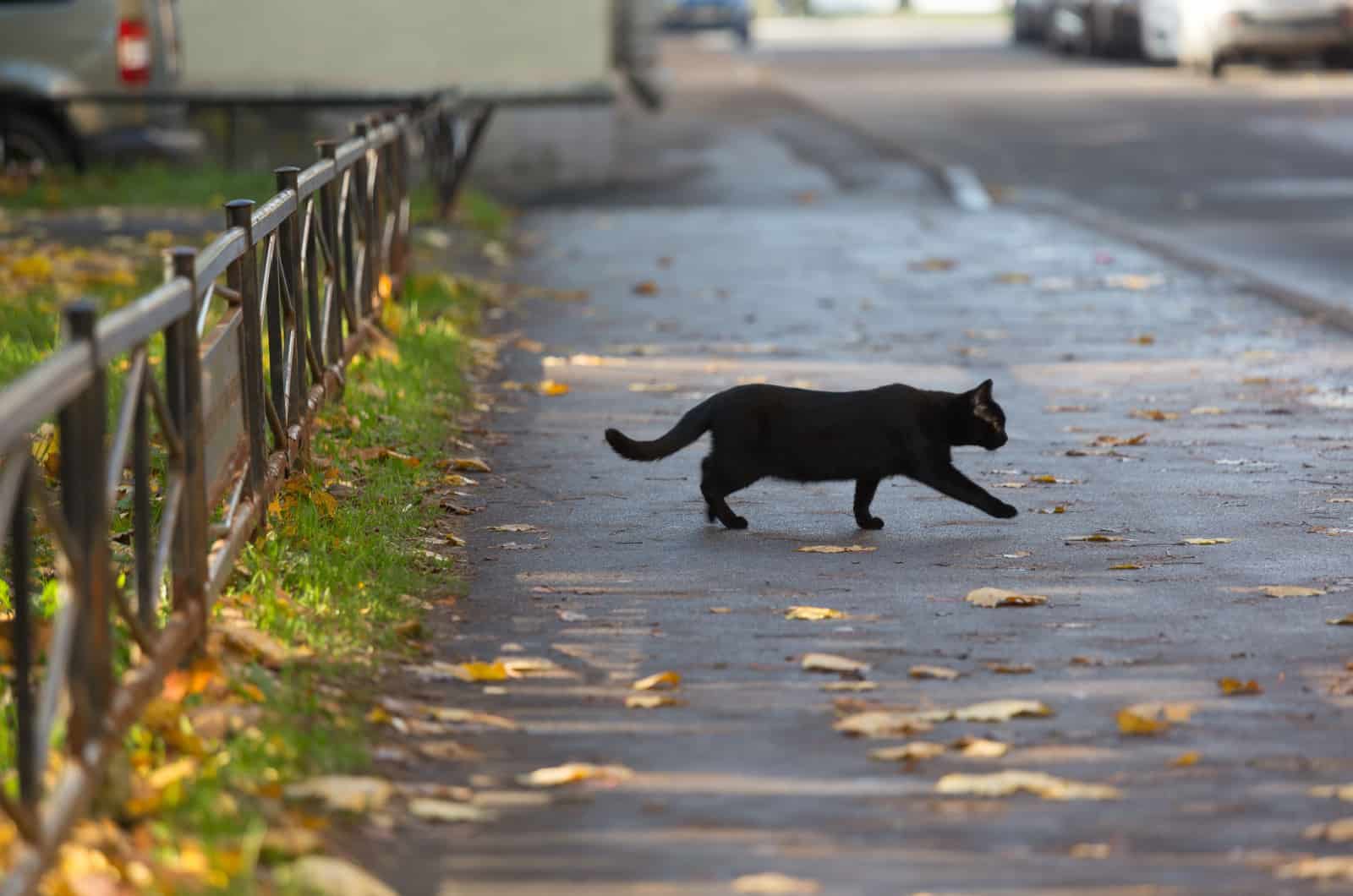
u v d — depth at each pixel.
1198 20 52.94
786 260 23.41
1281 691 8.05
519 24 29.67
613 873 6.08
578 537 10.88
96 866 5.67
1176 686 8.13
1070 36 67.12
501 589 9.73
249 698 7.40
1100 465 12.83
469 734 7.51
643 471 12.62
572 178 31.38
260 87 29.80
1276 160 34.28
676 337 18.02
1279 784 6.95
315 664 8.05
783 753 7.29
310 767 6.81
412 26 29.59
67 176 27.38
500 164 32.31
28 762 5.82
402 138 19.73
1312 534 10.89
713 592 9.70
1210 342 17.78
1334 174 32.19
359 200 16.08
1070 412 14.65
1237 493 11.96
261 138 29.97
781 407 10.92
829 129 38.44
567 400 14.98
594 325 18.67
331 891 5.70
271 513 10.12
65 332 5.96
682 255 23.70
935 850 6.29
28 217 24.58
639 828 6.48
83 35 26.92
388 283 17.62
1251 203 28.88
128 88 27.09
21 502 5.59
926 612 9.33
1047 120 41.81
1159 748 7.33
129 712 6.57
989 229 26.28
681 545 10.70
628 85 35.94
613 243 24.80
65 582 5.91
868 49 78.19
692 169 32.56
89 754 6.06
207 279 8.05
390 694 7.93
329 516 10.45
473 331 17.98
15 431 5.07
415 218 26.00
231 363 9.09
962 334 18.25
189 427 7.79
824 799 6.77
